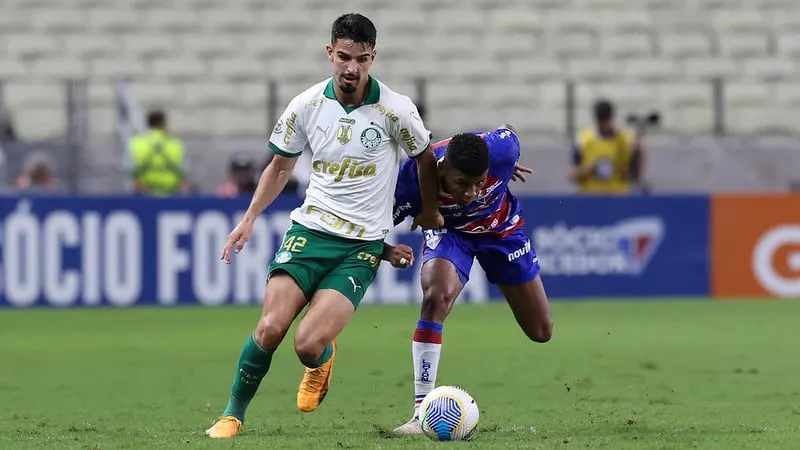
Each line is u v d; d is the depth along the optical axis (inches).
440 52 3255.4
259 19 3297.2
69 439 936.9
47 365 1563.7
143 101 3063.5
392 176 955.3
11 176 2551.7
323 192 946.1
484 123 3036.4
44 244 2272.4
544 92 3147.1
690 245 2440.9
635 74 3240.7
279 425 1039.6
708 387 1317.7
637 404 1181.1
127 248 2289.6
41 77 3120.1
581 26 3353.8
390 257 969.5
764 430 975.6
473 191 949.2
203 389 1332.4
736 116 3174.2
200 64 3174.2
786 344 1759.4
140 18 3282.5
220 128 3036.4
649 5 3422.7
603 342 1787.6
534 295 1072.8
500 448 850.8
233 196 2313.0
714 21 3403.1
